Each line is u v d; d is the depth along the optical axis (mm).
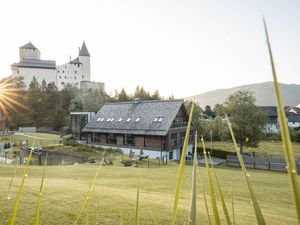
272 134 41906
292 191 254
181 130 26375
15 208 502
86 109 54125
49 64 78875
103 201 6402
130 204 6387
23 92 55000
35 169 14133
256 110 23812
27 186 7824
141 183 10922
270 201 9039
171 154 25547
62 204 5988
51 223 4828
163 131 23859
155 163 21172
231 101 24109
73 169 15008
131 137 26141
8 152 25672
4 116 50375
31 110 52562
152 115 26516
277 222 6109
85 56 84062
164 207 6336
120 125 27328
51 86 58344
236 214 6184
